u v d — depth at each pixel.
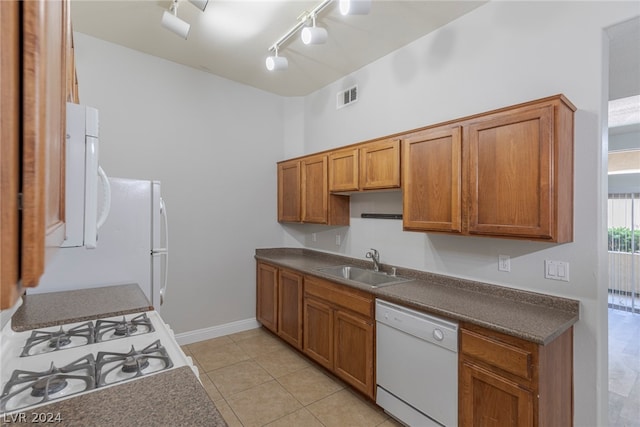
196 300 3.34
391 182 2.43
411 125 2.68
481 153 1.84
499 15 2.09
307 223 3.57
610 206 5.41
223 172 3.51
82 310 1.55
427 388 1.85
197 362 2.90
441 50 2.44
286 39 2.66
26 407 0.80
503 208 1.75
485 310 1.76
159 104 3.07
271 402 2.32
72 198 0.74
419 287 2.28
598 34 1.70
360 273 3.00
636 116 3.76
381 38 2.62
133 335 1.29
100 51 2.75
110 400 0.83
